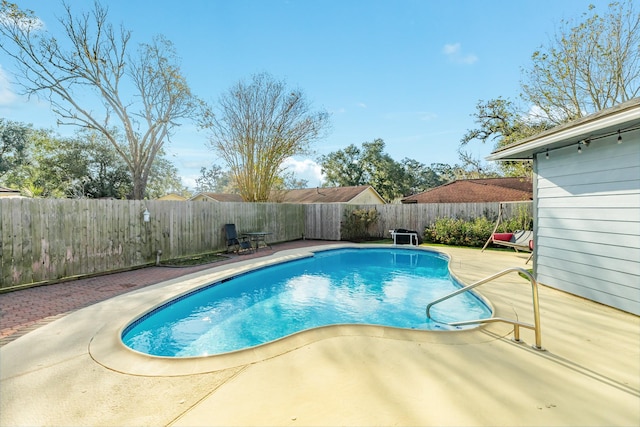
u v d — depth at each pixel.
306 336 3.79
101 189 25.00
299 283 8.08
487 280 4.01
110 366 3.14
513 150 6.20
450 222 13.32
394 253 11.99
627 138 4.46
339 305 6.37
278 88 15.77
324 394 2.62
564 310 4.68
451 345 3.54
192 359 3.27
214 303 6.56
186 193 46.53
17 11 13.10
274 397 2.59
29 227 6.32
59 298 5.55
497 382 2.77
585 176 5.18
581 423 2.24
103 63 15.82
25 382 2.85
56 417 2.37
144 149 18.92
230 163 16.19
